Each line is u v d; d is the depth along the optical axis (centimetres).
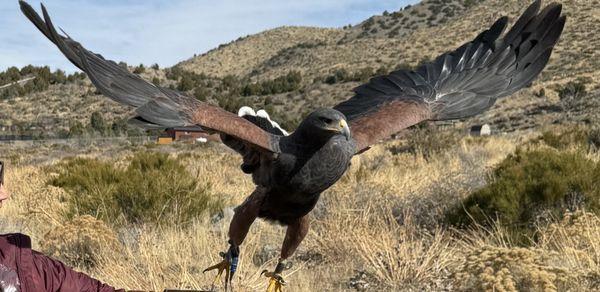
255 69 14050
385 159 1789
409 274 689
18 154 3612
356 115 490
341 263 766
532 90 6450
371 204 927
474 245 789
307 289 660
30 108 6662
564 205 855
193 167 1755
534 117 4547
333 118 376
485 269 580
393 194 1000
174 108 359
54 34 304
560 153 1005
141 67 7744
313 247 811
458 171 1139
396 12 13450
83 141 4491
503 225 837
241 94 8356
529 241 789
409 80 530
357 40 12788
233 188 1358
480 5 12112
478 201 893
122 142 4534
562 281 582
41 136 5141
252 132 382
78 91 7119
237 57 15588
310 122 383
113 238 795
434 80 529
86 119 6375
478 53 543
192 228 912
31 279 323
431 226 891
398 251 728
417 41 11331
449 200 956
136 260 710
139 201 1018
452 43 10644
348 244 789
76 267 749
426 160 1775
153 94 357
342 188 1035
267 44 15812
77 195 1071
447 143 1947
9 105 6694
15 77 7275
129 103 345
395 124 462
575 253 663
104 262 731
